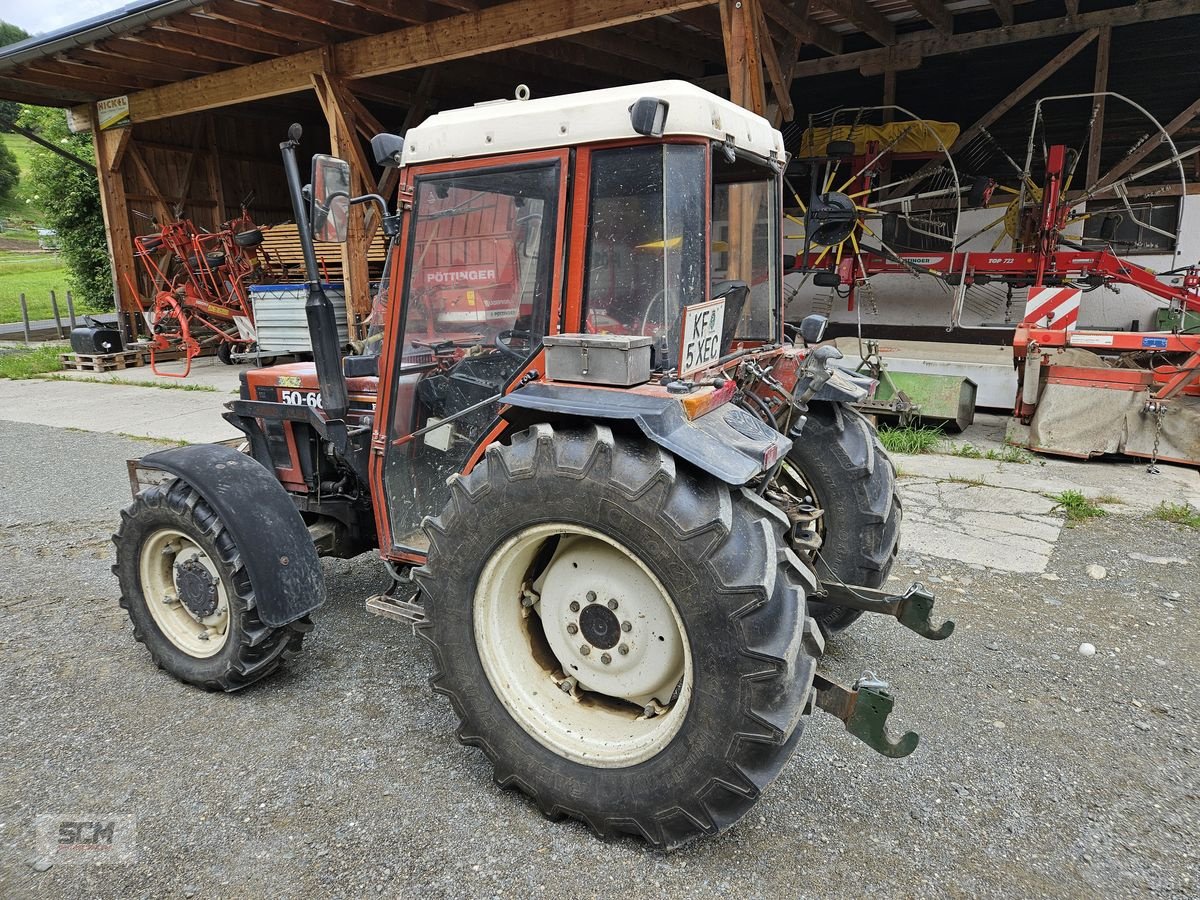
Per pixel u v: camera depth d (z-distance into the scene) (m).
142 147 11.92
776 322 3.18
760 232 3.04
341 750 2.62
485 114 2.39
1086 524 4.64
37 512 5.18
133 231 12.06
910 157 8.95
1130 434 5.71
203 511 2.81
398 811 2.32
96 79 9.91
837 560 3.16
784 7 6.93
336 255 10.48
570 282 2.30
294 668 3.17
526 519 2.14
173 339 12.00
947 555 4.25
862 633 3.46
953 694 2.96
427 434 2.79
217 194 13.00
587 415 2.05
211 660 2.92
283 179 14.13
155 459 2.92
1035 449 6.04
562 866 2.11
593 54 9.36
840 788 2.43
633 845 2.18
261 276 11.12
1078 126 8.88
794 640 1.91
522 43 6.99
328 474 3.48
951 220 9.11
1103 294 8.92
